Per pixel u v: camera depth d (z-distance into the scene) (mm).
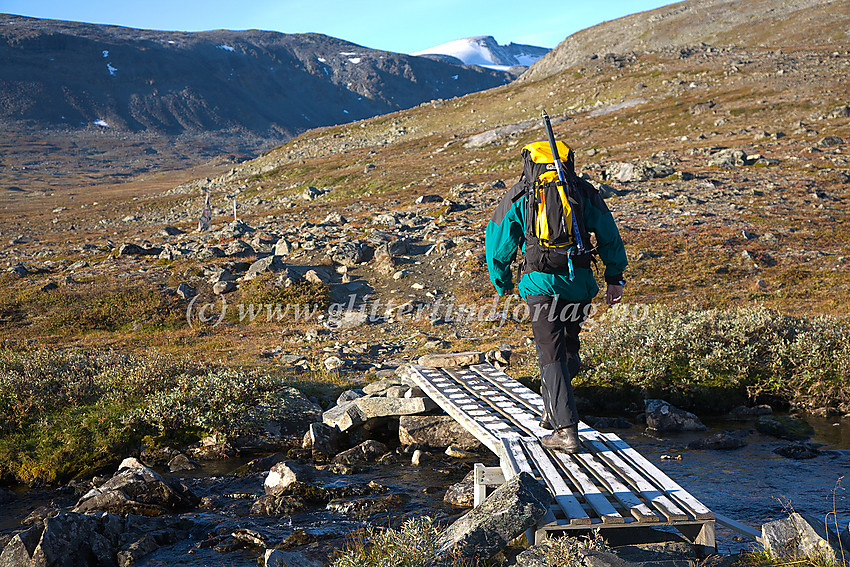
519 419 6234
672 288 18031
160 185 152375
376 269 21859
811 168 38500
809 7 120062
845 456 7504
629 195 33969
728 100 70438
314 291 19438
